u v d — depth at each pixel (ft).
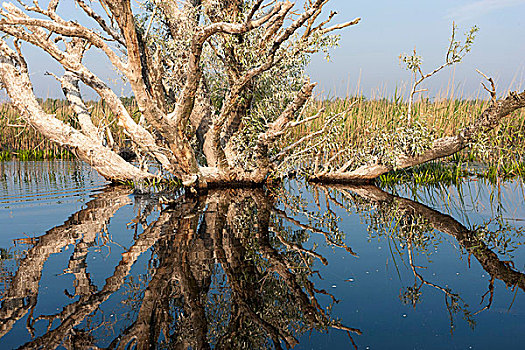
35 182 25.49
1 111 40.88
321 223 16.20
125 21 15.60
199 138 25.31
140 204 19.44
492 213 17.35
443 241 13.58
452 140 23.59
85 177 28.09
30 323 7.84
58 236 13.57
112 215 16.89
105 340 7.25
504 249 12.62
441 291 9.53
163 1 22.36
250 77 19.35
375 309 8.64
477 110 32.07
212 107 25.77
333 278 10.37
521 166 27.73
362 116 31.76
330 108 31.17
